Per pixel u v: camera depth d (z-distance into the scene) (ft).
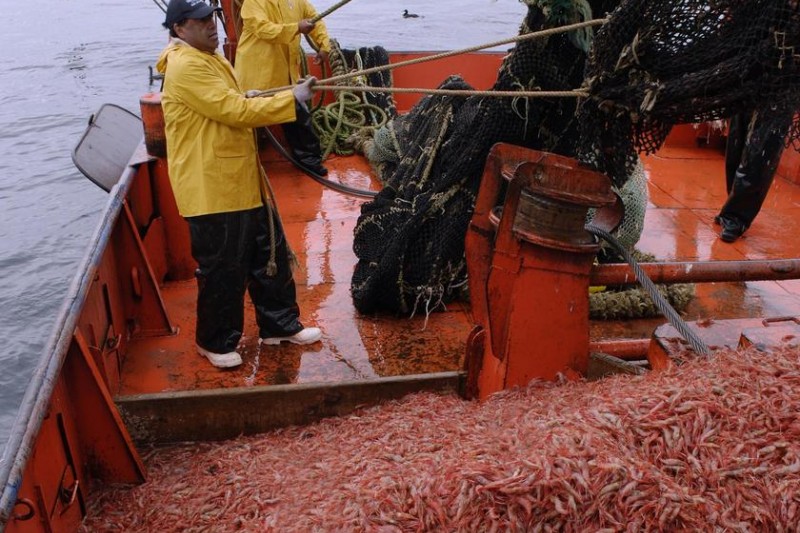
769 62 8.82
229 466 11.25
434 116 17.03
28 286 38.96
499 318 11.22
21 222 46.80
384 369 13.64
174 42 11.91
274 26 21.09
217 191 12.26
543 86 13.21
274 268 13.55
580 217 10.85
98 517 10.52
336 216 20.18
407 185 16.08
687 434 8.23
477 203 11.79
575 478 7.68
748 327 11.64
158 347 14.43
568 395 10.45
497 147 11.50
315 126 25.27
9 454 8.11
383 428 11.12
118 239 14.12
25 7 156.46
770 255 17.98
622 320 15.55
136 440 12.12
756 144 17.49
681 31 9.55
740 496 7.60
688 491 7.67
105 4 161.48
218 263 12.70
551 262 10.89
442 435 10.34
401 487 8.36
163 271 16.83
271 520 9.09
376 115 26.05
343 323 15.17
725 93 9.34
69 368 10.44
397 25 109.50
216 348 13.53
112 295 13.53
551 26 12.46
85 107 72.54
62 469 9.86
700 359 10.25
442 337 14.70
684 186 22.44
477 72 28.04
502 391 11.31
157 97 16.11
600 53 10.13
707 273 11.85
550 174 10.57
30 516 8.21
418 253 14.99
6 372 32.19
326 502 8.88
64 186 52.85
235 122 11.76
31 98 76.54
